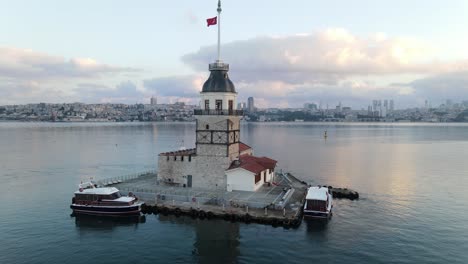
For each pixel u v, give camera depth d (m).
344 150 174.75
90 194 61.88
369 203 72.06
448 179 99.06
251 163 75.56
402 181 96.06
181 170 74.19
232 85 74.56
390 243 50.50
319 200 59.47
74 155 148.50
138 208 60.41
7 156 142.62
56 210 65.25
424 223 59.44
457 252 47.91
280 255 46.00
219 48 74.75
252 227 55.16
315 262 44.22
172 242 49.88
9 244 49.44
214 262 43.97
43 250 47.47
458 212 66.12
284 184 79.69
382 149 180.75
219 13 74.81
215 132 71.38
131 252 46.81
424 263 44.56
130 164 125.06
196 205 62.28
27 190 82.12
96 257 45.38
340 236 52.69
